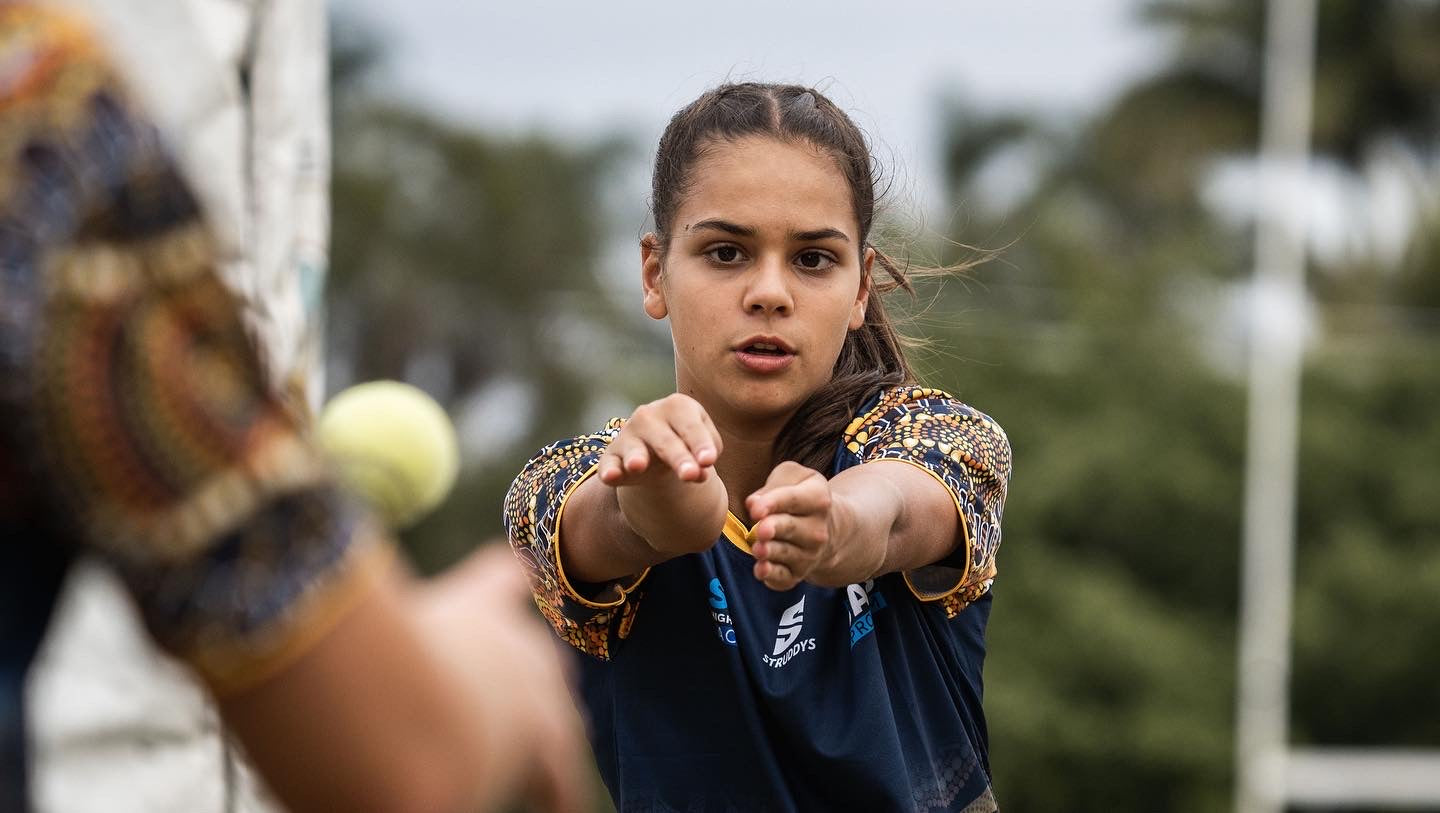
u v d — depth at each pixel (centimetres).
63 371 209
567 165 4631
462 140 4472
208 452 215
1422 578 3938
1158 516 3972
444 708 228
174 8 508
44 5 221
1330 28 5012
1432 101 5062
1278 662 3033
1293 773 3797
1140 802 3784
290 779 224
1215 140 5147
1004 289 4241
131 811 467
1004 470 502
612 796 520
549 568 470
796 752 491
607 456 379
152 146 218
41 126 212
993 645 3778
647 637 493
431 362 4331
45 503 214
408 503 426
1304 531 4084
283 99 558
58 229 210
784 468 367
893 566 450
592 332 4450
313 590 219
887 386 513
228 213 519
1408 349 4278
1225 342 4250
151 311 214
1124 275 4306
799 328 482
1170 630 3831
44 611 222
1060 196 5088
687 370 493
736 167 482
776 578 355
